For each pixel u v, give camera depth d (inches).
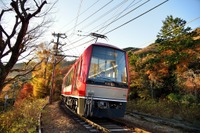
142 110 631.2
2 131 284.7
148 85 748.0
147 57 775.7
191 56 564.1
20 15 209.3
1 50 210.7
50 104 902.4
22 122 333.1
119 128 327.0
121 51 390.3
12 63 214.5
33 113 450.3
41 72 1428.4
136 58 832.3
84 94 338.0
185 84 581.3
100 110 339.9
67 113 526.3
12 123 322.0
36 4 223.9
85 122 369.7
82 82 349.4
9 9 224.2
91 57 358.3
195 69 575.5
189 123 406.9
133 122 413.4
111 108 349.1
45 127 329.4
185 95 584.7
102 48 373.1
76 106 412.8
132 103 733.3
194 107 486.9
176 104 566.9
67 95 574.2
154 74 669.3
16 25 218.4
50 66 1513.3
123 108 360.8
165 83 695.1
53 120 401.1
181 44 608.7
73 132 292.8
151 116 506.9
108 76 360.2
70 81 537.6
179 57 578.2
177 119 462.3
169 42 649.6
